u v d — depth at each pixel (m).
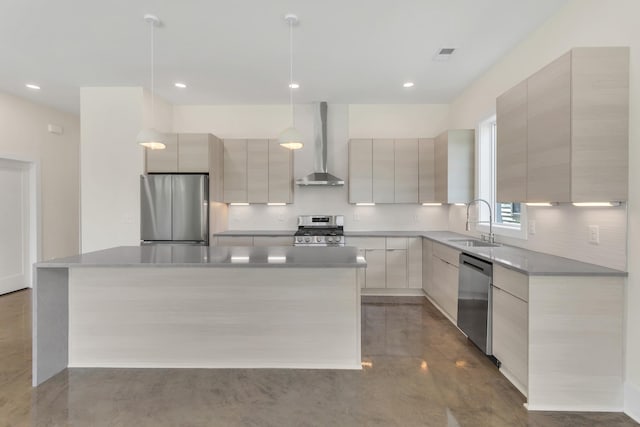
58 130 5.43
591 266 2.26
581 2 2.45
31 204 5.11
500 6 2.65
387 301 4.44
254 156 5.06
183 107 5.29
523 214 3.18
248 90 4.59
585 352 2.11
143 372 2.57
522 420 2.01
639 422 1.99
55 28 2.96
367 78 4.15
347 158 5.27
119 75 4.04
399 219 5.32
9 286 4.86
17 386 2.37
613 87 2.07
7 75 4.02
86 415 2.04
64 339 2.62
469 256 3.05
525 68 3.17
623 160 2.08
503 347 2.47
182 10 2.70
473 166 4.35
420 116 5.25
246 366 2.64
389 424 1.97
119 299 2.63
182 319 2.64
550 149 2.29
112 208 4.48
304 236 4.64
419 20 2.84
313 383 2.41
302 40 3.19
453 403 2.18
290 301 2.63
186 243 4.45
